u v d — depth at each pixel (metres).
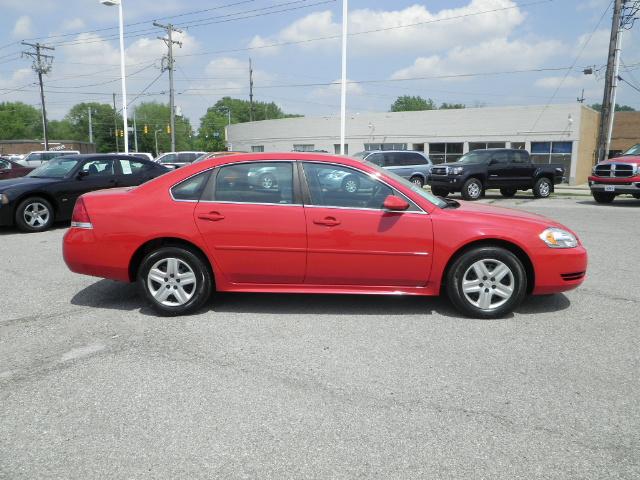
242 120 132.62
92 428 2.97
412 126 43.72
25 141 71.50
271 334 4.43
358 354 4.01
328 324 4.68
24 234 9.85
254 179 4.84
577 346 4.16
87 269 4.95
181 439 2.86
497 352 4.04
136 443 2.82
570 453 2.72
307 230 4.71
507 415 3.10
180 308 4.88
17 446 2.80
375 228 4.70
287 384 3.50
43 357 3.96
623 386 3.46
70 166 10.80
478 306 4.80
